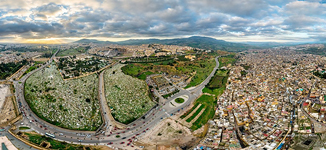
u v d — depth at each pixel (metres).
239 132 191.12
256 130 186.12
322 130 170.50
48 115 187.00
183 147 172.25
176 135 190.25
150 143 174.88
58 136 164.50
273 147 160.88
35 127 170.12
